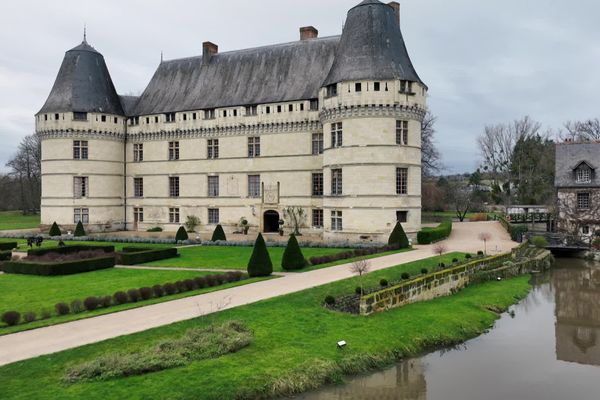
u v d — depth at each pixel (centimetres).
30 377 1411
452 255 3553
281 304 2214
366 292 2514
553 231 5459
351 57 4403
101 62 6075
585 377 1839
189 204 5756
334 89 4466
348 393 1645
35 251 3588
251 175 5412
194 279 2564
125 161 6134
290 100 5134
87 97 5803
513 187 8712
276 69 5484
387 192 4266
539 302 2944
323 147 4719
